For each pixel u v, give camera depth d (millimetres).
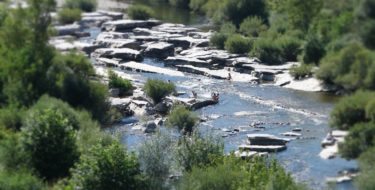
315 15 174750
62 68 129500
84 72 132875
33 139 86062
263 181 69750
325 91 142375
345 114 113750
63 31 197875
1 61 127812
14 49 133125
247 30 191000
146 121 121188
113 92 138250
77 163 79625
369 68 135750
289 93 142000
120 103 130750
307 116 125188
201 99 134125
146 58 173625
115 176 74312
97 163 74688
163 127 116562
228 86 147750
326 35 159750
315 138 111688
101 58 171000
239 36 172500
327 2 180125
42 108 105750
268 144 108438
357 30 157250
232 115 126000
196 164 78938
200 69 159375
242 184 69125
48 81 125750
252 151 105312
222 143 84875
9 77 124438
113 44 181000
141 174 76000
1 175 77750
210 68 161375
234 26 192500
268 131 115688
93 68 141250
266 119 123375
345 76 138750
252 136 109188
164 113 128375
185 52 173500
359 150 100125
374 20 157875
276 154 103938
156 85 134375
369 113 109312
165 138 80438
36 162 85750
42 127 86688
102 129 117000
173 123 113625
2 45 133875
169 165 78188
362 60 138250
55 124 87188
